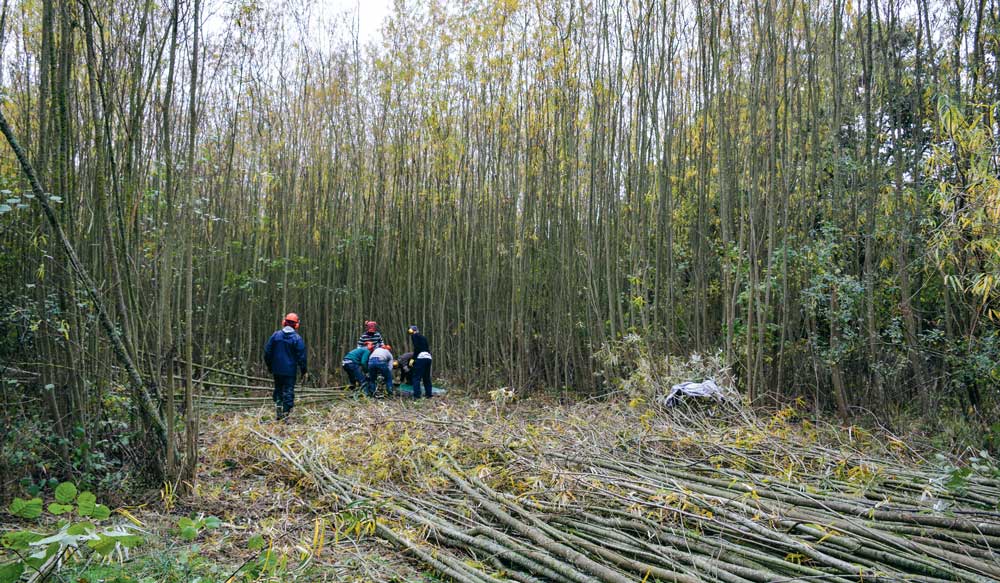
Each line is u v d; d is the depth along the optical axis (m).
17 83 6.65
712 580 3.49
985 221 4.74
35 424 4.85
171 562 3.48
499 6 11.76
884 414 7.93
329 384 13.48
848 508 4.35
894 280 8.36
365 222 14.09
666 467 5.67
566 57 11.02
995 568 3.39
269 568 3.55
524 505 4.79
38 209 5.07
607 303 11.37
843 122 9.48
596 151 10.76
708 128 10.73
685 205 10.95
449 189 13.25
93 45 4.89
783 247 8.41
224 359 11.82
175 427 5.62
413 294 13.94
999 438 6.30
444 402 11.02
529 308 12.34
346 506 4.46
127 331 4.95
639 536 4.22
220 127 11.52
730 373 8.58
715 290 10.95
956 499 4.45
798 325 9.39
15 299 5.25
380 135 13.75
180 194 6.10
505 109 12.02
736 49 9.77
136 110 5.12
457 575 3.73
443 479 5.49
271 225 13.53
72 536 2.54
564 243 11.27
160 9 5.80
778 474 5.43
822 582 3.37
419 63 13.05
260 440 6.69
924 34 8.39
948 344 7.39
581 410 8.58
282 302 13.73
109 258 4.81
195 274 11.27
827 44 9.51
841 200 9.20
